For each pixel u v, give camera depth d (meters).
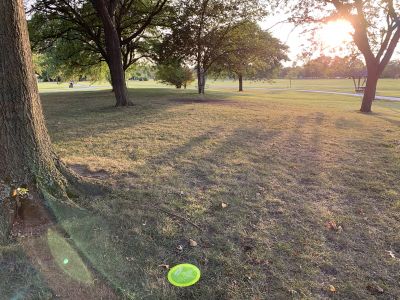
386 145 7.55
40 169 3.56
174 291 2.52
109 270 2.70
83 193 3.97
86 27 19.00
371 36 15.53
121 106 13.53
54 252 2.86
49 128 8.38
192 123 9.52
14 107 3.38
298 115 12.57
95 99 18.20
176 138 7.43
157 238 3.20
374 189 4.72
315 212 3.90
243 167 5.48
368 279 2.74
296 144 7.35
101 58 26.22
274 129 9.11
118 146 6.61
